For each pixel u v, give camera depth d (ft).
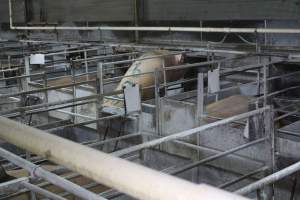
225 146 13.82
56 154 3.12
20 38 35.73
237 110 14.80
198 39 24.44
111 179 2.77
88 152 3.01
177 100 15.81
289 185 12.35
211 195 2.43
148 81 18.57
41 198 8.19
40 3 34.50
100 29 29.07
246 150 13.14
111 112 15.80
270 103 14.78
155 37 26.73
